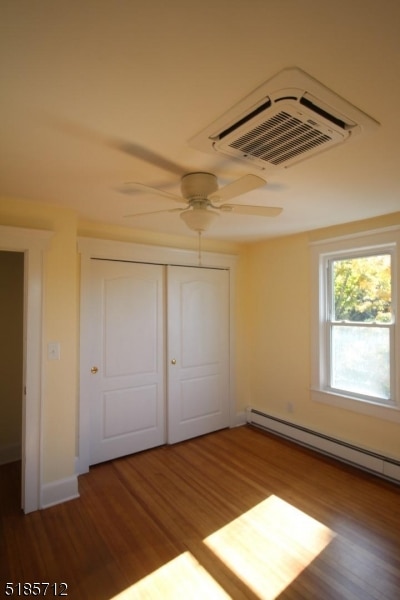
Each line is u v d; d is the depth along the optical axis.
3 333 3.19
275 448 3.42
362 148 1.54
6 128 1.37
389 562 1.87
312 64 1.00
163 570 1.82
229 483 2.73
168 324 3.51
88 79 1.07
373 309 2.95
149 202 2.38
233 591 1.69
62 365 2.49
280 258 3.75
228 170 1.75
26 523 2.21
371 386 2.96
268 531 2.13
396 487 2.65
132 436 3.29
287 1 0.80
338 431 3.17
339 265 3.23
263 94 1.13
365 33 0.89
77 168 1.77
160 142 1.48
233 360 4.04
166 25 0.87
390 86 1.09
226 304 4.00
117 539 2.06
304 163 1.72
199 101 1.19
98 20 0.85
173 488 2.66
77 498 2.51
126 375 3.26
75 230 2.56
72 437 2.53
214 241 3.89
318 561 1.88
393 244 2.76
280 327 3.76
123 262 3.24
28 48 0.94
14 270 3.26
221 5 0.81
